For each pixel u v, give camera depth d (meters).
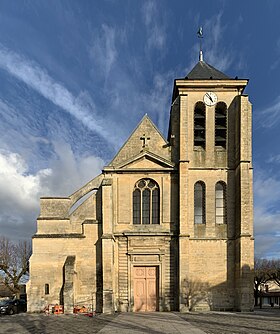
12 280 59.09
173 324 21.02
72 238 32.69
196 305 31.36
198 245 32.22
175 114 34.75
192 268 31.89
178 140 34.16
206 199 32.97
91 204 33.47
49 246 32.59
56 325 21.89
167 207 33.06
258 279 72.25
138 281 32.34
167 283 31.95
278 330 17.94
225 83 34.31
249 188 31.62
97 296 31.48
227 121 34.19
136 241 32.56
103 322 22.98
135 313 29.58
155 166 33.62
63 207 33.50
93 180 33.81
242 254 30.23
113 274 31.41
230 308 31.25
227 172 33.44
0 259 58.75
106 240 31.42
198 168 33.38
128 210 33.12
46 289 31.98
